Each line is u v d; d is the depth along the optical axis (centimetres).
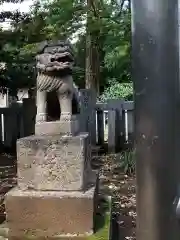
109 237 240
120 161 663
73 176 253
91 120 740
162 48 73
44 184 256
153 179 76
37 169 257
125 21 544
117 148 782
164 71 73
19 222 251
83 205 246
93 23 658
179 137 75
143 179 77
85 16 757
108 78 1223
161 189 75
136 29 76
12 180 530
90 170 298
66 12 745
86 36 812
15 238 247
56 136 263
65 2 741
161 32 73
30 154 258
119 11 653
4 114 798
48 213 248
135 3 76
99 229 254
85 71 989
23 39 759
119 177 561
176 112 74
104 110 807
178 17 74
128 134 798
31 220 250
